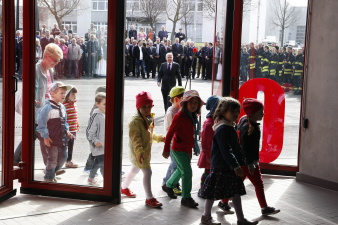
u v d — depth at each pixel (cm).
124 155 791
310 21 640
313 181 636
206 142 529
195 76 2450
